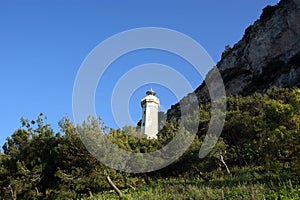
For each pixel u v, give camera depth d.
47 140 24.39
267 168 18.73
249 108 32.56
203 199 17.09
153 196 20.17
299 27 54.19
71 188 23.83
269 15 64.38
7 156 25.83
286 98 32.94
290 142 17.86
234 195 16.53
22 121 26.39
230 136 27.41
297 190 15.60
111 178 23.12
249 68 61.38
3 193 23.34
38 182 23.66
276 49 56.94
